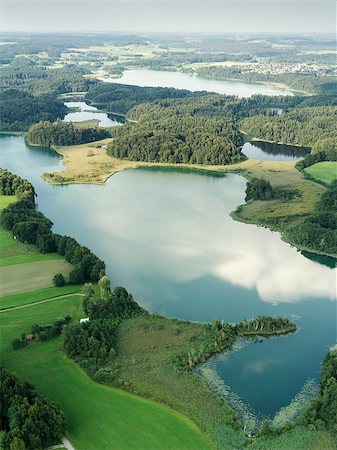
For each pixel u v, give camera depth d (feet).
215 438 451.12
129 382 518.37
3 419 444.14
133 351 572.10
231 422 469.57
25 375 528.63
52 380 522.06
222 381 536.83
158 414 478.59
